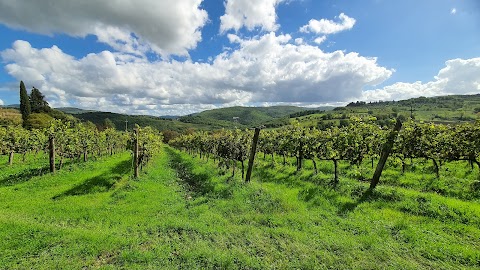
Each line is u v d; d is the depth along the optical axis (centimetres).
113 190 2048
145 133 3222
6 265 855
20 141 3447
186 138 6225
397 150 1945
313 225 1214
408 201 1388
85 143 3522
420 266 845
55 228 1142
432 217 1222
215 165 3438
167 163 4622
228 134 3372
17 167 3138
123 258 903
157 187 2177
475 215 1155
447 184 1714
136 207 1566
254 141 2170
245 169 3088
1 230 1091
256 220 1305
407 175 2086
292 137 2633
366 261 873
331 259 883
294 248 971
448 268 829
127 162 3784
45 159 3956
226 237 1085
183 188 2298
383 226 1150
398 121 1662
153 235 1114
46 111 11544
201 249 950
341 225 1205
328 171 2573
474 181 1625
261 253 945
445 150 1872
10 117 10069
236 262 879
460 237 1028
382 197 1503
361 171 2288
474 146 1689
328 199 1566
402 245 980
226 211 1495
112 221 1330
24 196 1866
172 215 1427
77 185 2092
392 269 819
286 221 1267
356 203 1464
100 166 3112
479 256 870
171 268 838
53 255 927
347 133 1922
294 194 1720
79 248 962
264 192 1736
